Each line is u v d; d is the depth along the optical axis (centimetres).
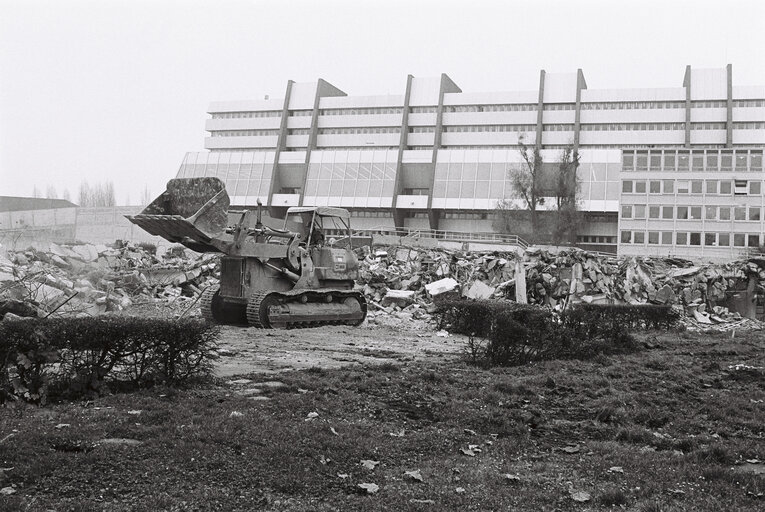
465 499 591
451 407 959
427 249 3950
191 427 729
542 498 602
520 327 1457
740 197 7331
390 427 835
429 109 10438
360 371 1232
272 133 11219
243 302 2084
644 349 1964
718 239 7350
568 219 7900
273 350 1584
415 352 1689
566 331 1656
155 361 957
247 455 658
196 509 530
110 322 879
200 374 1036
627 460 732
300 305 2172
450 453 745
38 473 573
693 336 2550
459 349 1797
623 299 3622
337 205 9712
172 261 3206
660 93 9694
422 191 10019
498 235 8356
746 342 2353
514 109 10162
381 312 2850
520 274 3375
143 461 619
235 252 2023
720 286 3962
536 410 980
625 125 9819
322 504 559
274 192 10219
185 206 1975
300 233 2312
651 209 7525
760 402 1104
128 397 856
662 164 7519
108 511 513
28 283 2036
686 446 812
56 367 862
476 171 9350
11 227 4162
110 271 2838
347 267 2383
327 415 864
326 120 10812
